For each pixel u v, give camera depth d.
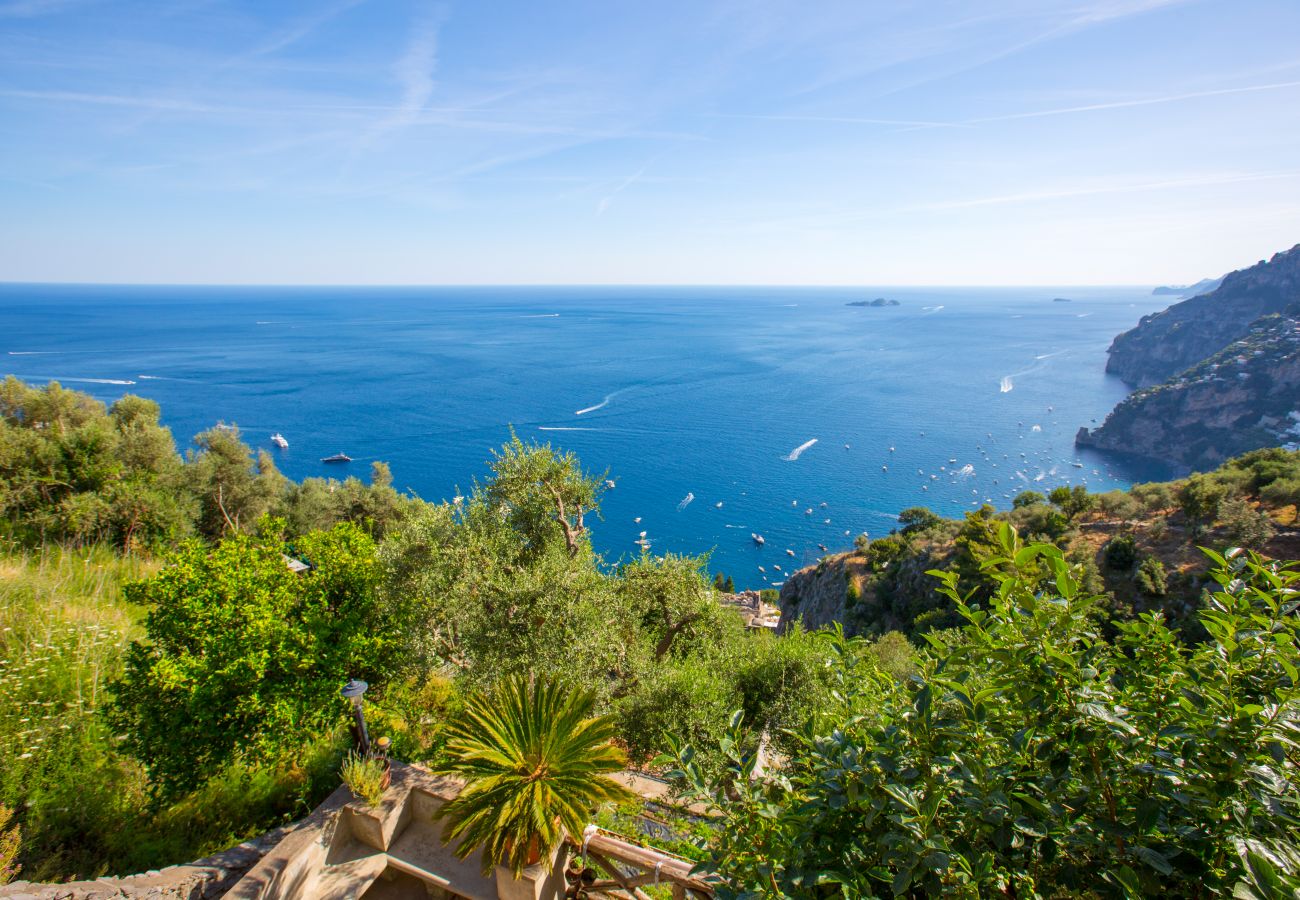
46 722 7.89
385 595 9.73
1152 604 30.58
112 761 7.73
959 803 2.69
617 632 11.59
